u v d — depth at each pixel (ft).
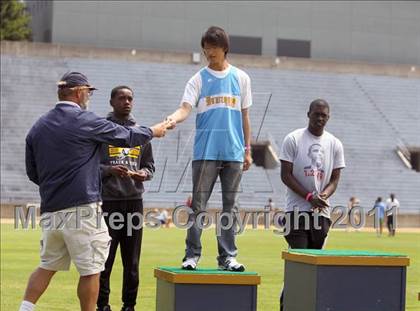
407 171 159.33
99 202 30.25
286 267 30.30
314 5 219.82
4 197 155.74
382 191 156.46
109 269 36.91
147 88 187.21
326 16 220.23
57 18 207.72
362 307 28.25
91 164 30.09
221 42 31.78
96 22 209.05
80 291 30.17
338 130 178.81
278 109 185.37
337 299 28.07
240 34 216.33
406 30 223.51
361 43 221.87
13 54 191.42
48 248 30.40
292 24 218.79
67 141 29.78
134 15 211.00
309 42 219.41
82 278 30.07
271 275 58.59
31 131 30.37
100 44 209.15
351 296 28.17
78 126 29.84
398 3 223.10
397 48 223.10
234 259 32.01
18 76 186.60
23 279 54.13
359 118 184.24
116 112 37.29
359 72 202.59
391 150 167.94
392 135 175.32
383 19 222.48
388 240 105.40
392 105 190.39
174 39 212.43
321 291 27.99
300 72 200.44
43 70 189.26
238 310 28.35
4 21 227.81
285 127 178.19
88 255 29.89
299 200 35.06
